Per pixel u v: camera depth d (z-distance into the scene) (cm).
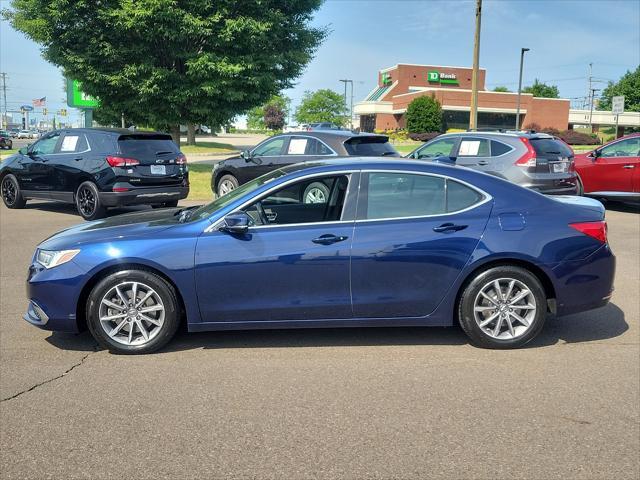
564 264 470
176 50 1870
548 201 485
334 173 480
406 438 340
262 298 464
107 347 470
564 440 339
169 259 455
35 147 1223
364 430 349
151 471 307
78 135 1151
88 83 1920
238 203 472
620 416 369
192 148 3488
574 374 434
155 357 466
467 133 1169
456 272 466
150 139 1153
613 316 577
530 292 471
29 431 348
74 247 464
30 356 469
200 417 365
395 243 461
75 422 359
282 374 432
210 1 1797
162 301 465
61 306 463
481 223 468
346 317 471
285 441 337
